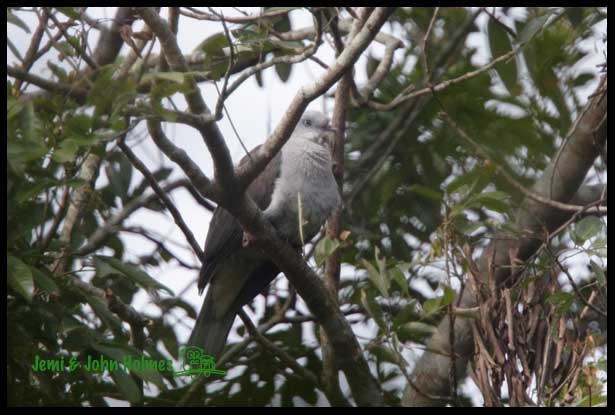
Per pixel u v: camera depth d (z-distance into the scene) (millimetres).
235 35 9148
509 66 9742
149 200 10609
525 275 9266
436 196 9375
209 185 8320
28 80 8031
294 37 10883
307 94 7926
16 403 7828
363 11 9977
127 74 7512
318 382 10156
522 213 11164
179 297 10867
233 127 7648
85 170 9812
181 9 9367
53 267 8828
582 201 11766
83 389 8578
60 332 7785
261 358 10539
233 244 10484
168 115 6820
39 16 8422
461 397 10570
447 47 12586
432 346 10594
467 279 9688
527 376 8750
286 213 10711
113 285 10531
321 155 10844
